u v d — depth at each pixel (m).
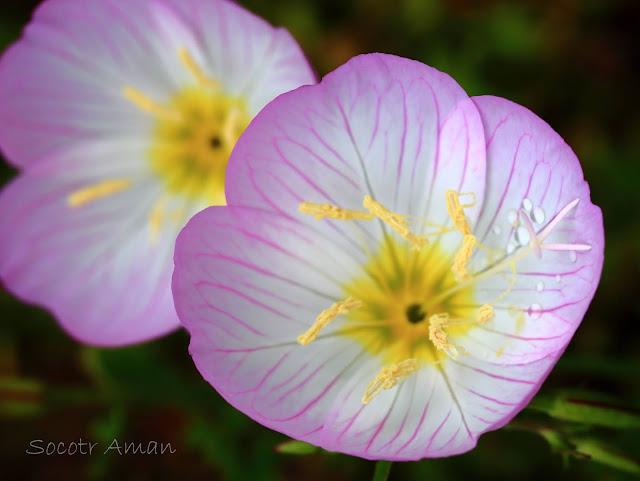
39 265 0.18
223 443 0.20
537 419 0.15
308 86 0.14
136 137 0.19
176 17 0.17
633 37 0.24
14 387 0.19
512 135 0.14
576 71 0.23
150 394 0.20
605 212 0.22
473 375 0.15
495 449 0.21
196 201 0.19
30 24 0.17
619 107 0.23
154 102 0.18
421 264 0.16
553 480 0.21
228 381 0.14
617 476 0.18
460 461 0.21
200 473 0.22
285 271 0.15
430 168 0.15
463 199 0.15
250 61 0.17
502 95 0.23
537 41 0.23
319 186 0.15
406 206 0.15
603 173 0.22
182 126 0.18
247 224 0.15
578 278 0.14
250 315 0.15
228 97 0.18
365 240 0.15
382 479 0.15
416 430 0.15
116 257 0.18
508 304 0.15
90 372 0.22
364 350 0.15
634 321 0.22
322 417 0.15
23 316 0.22
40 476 0.22
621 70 0.24
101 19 0.18
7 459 0.22
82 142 0.18
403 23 0.23
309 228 0.15
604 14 0.24
